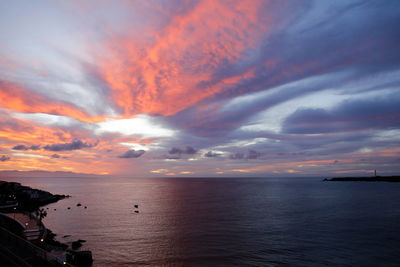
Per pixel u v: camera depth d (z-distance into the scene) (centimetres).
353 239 5200
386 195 14762
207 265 3878
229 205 10819
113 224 6906
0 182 12812
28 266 2609
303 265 3838
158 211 9244
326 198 13325
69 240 5247
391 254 4306
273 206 10331
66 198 14312
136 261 4038
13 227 4741
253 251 4475
